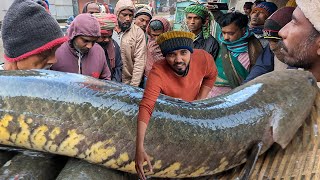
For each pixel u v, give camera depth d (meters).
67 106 1.82
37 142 1.83
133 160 1.92
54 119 1.80
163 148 1.95
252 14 4.05
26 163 1.81
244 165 2.21
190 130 2.00
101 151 1.86
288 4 2.72
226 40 3.61
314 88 2.24
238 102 2.20
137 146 1.78
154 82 2.12
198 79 2.46
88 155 1.85
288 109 2.14
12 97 1.81
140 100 1.96
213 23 4.32
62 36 2.27
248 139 2.13
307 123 2.19
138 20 5.28
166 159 1.98
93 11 4.96
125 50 4.51
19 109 1.80
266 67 3.23
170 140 1.95
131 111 1.90
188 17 4.08
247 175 2.03
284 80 2.29
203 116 2.07
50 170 1.83
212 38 4.02
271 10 3.96
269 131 2.15
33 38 2.13
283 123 2.12
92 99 1.86
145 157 1.79
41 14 2.13
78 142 1.83
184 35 2.14
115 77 4.24
